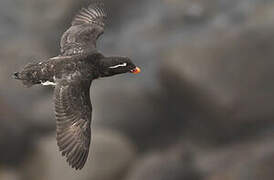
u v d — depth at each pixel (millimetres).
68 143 9367
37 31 25250
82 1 25359
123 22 25938
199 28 24953
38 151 20141
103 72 9828
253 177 19328
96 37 10664
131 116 21922
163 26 25500
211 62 21922
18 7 25734
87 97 9594
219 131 21906
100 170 19375
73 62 9664
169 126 22547
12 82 21719
